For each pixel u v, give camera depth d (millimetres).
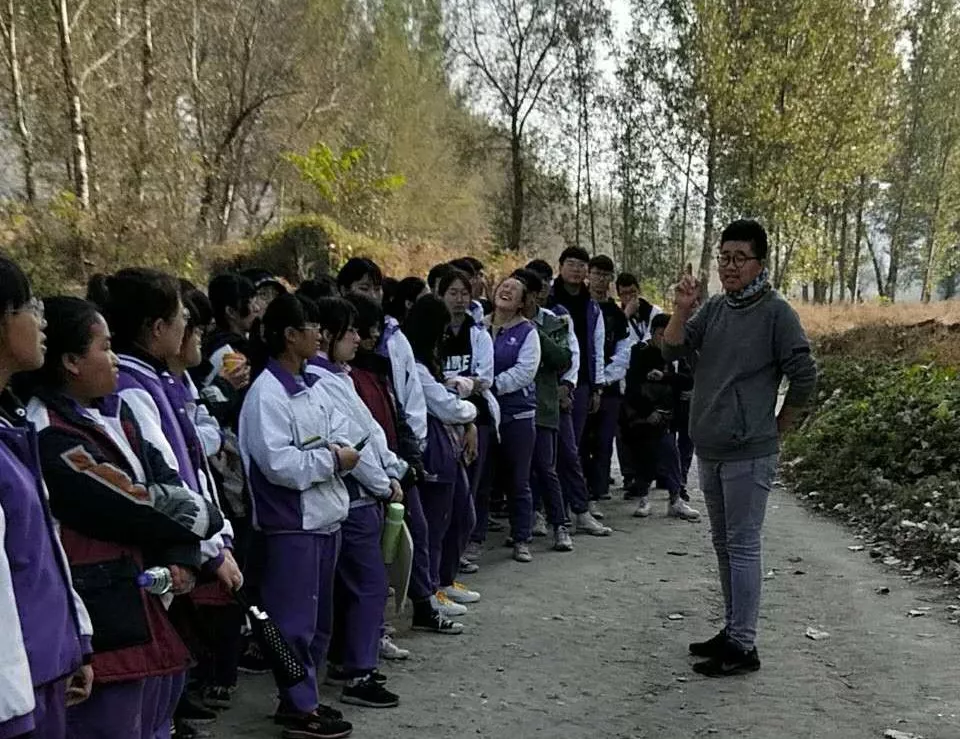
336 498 4383
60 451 2803
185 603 3400
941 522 7758
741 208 29719
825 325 25312
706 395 5289
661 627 5988
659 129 32625
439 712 4699
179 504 2994
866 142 29109
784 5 27984
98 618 2855
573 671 5258
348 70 33094
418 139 37781
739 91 28047
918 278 50938
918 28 40812
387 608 6348
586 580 6988
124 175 19688
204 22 27219
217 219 26531
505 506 8875
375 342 5309
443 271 6680
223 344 4816
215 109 28125
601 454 9109
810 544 8070
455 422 5910
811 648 5559
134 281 3432
